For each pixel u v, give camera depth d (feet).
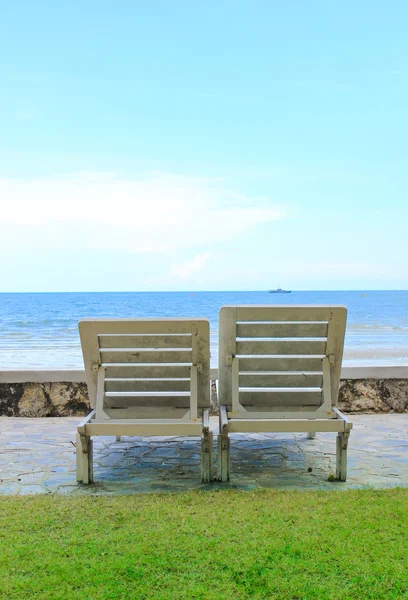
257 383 15.51
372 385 23.97
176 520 11.18
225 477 14.44
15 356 72.02
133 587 8.55
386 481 14.25
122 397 15.58
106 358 15.19
